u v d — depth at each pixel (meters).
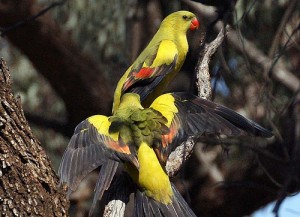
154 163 7.41
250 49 13.84
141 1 15.72
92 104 15.91
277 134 12.20
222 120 7.55
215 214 16.45
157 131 7.54
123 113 7.77
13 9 15.07
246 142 13.50
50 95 16.72
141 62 10.34
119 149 7.32
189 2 13.95
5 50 16.16
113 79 16.17
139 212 7.31
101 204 15.72
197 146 15.98
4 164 6.94
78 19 15.74
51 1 15.53
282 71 14.89
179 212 7.29
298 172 12.66
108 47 15.90
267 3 14.77
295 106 14.00
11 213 6.90
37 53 15.48
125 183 7.60
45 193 7.02
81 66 15.77
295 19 14.16
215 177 16.05
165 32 11.01
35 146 7.15
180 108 7.74
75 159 7.11
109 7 15.74
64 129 16.16
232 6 10.91
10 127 7.06
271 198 16.12
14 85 16.25
